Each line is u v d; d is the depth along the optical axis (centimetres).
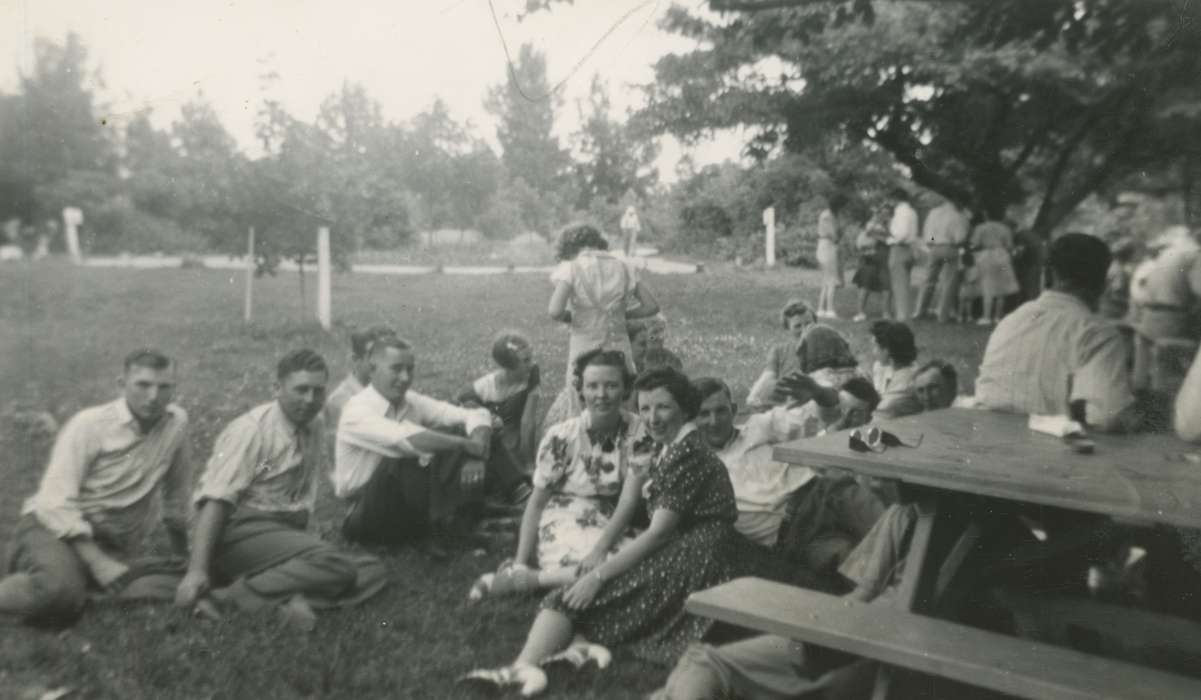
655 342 562
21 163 909
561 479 418
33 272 946
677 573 348
